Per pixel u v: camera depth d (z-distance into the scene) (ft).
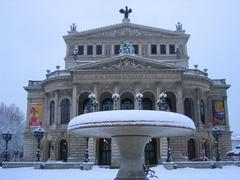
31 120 264.11
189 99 243.40
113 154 210.18
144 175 78.43
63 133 233.55
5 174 133.80
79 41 274.36
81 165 172.96
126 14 289.12
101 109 237.25
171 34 275.39
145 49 272.51
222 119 259.60
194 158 228.22
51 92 249.34
